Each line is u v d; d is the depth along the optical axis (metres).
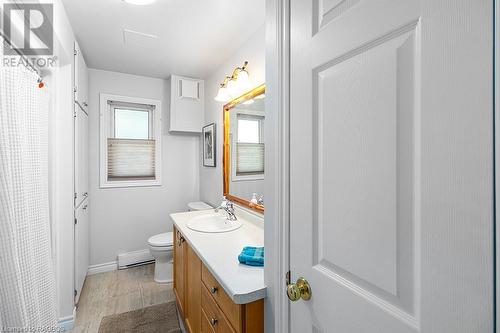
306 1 0.76
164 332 1.80
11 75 1.02
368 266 0.57
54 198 1.68
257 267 1.15
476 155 0.38
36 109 1.23
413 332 0.48
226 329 1.07
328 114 0.69
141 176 2.97
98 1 1.56
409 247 0.49
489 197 0.37
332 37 0.66
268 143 0.94
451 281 0.42
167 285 2.47
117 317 1.96
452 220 0.42
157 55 2.36
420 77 0.47
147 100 2.96
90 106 2.67
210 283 1.25
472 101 0.39
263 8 1.63
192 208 2.75
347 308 0.63
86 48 2.20
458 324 0.41
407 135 0.49
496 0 0.36
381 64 0.54
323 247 0.71
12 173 1.03
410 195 0.49
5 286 0.98
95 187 2.72
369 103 0.57
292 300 0.77
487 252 0.37
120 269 2.80
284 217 0.86
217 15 1.70
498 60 0.36
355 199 0.60
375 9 0.55
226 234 1.64
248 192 1.98
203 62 2.52
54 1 1.42
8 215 0.98
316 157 0.73
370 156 0.57
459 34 0.40
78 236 2.05
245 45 2.05
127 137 2.95
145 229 2.98
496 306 0.36
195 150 3.27
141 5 1.61
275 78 0.88
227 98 2.20
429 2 0.45
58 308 1.75
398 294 0.51
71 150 1.79
